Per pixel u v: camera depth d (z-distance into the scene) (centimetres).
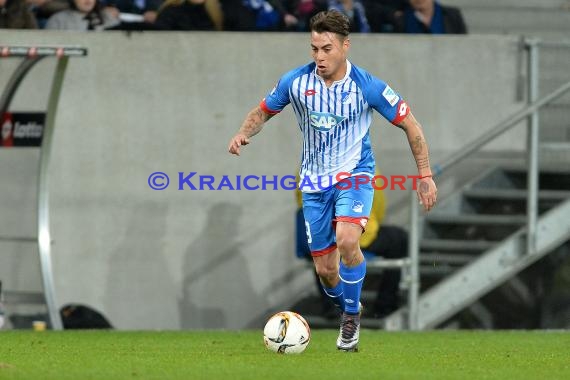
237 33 4359
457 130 4453
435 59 4438
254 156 4375
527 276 4600
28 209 4297
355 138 2423
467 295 4084
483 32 5062
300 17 4591
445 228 4478
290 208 4384
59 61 3734
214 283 4347
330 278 2547
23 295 3912
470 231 4500
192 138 4341
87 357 2445
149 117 4319
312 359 2373
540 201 4503
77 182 4288
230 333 3569
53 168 4278
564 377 2092
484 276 4091
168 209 4328
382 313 4088
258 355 2483
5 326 4181
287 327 2492
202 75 4344
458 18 4672
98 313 4131
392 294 4084
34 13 4425
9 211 4294
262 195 4372
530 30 5062
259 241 4369
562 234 4134
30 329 3975
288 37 4372
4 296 3928
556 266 4603
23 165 4297
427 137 4441
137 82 4312
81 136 4288
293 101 2445
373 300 4281
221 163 4356
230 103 4353
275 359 2372
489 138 4028
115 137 4306
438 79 4444
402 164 4438
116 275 4300
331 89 2403
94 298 4288
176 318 4325
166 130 4328
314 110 2417
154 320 4316
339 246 2388
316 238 2477
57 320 3778
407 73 4428
